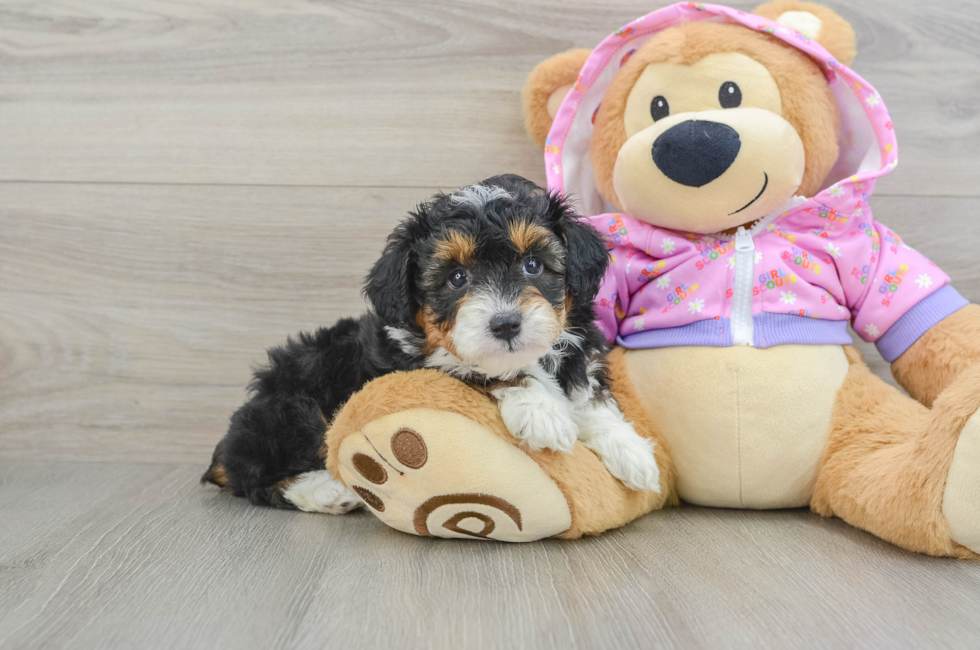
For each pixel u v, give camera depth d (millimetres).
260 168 2512
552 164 2143
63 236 2543
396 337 1796
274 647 1219
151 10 2480
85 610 1369
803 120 1919
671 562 1566
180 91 2500
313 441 2029
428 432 1603
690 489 1983
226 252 2535
